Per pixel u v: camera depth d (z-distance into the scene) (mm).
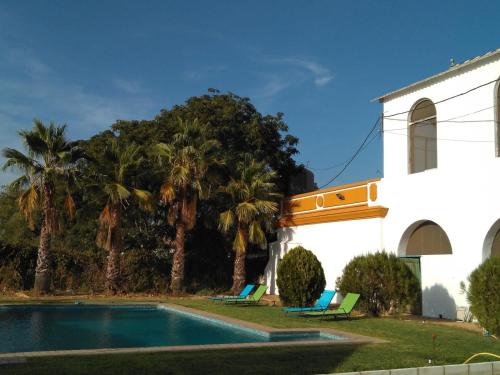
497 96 14867
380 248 18109
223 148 26078
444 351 9438
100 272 24656
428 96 17062
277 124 28141
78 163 21812
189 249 27344
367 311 15625
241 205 22844
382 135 18797
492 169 14578
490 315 11234
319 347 9633
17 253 23406
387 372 7438
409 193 17375
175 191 23047
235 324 13766
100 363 7699
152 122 26797
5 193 34281
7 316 16422
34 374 6844
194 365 7707
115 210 22031
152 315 17219
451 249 15961
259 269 27000
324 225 21453
